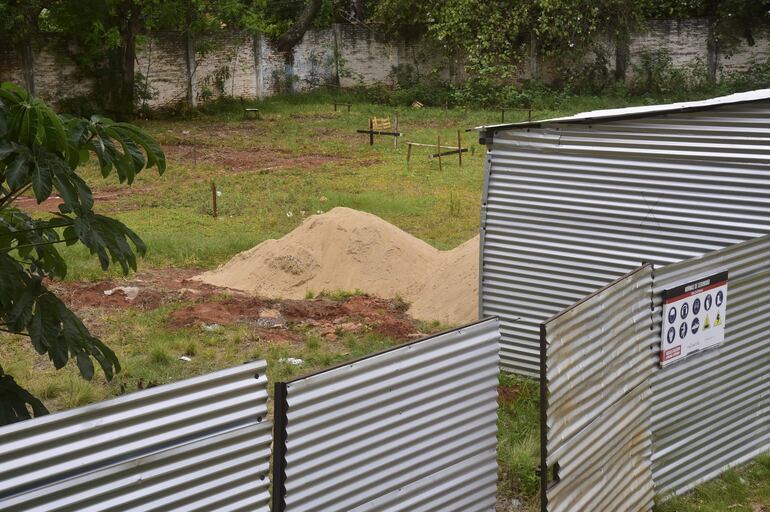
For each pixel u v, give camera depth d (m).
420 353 5.66
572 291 9.99
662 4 38.28
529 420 8.84
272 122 33.16
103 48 33.16
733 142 8.99
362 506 5.48
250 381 4.91
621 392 6.64
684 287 7.21
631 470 6.94
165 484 4.59
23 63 32.19
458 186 22.31
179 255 15.55
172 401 4.59
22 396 5.59
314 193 21.20
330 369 5.14
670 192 9.35
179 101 35.97
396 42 40.91
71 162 5.39
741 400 8.12
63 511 4.23
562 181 9.88
